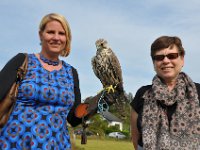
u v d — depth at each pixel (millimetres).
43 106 1578
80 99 1775
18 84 1560
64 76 1666
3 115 1552
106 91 1919
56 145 1560
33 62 1611
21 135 1521
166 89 1724
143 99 1801
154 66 1767
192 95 1688
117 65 2895
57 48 1644
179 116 1664
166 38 1719
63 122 1621
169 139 1640
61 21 1638
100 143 14742
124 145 14727
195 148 1613
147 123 1704
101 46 3023
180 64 1736
